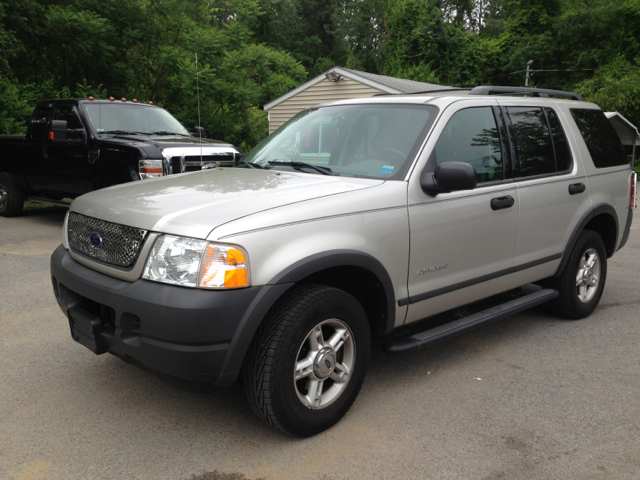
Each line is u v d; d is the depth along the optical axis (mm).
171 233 2545
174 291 2447
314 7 51312
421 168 3250
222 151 7926
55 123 7734
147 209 2746
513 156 3926
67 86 15227
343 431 2908
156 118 8938
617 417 3082
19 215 9664
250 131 19219
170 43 17609
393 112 3631
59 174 8367
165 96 17578
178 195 2971
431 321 3832
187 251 2471
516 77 42875
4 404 3137
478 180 3629
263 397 2600
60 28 13852
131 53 17391
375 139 3514
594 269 4840
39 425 2924
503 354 4008
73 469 2549
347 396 2973
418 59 39250
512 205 3791
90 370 3598
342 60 52281
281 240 2604
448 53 39688
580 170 4520
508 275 3895
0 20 12766
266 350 2576
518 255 3959
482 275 3676
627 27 38188
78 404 3158
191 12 18531
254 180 3301
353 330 2936
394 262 3084
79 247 3078
